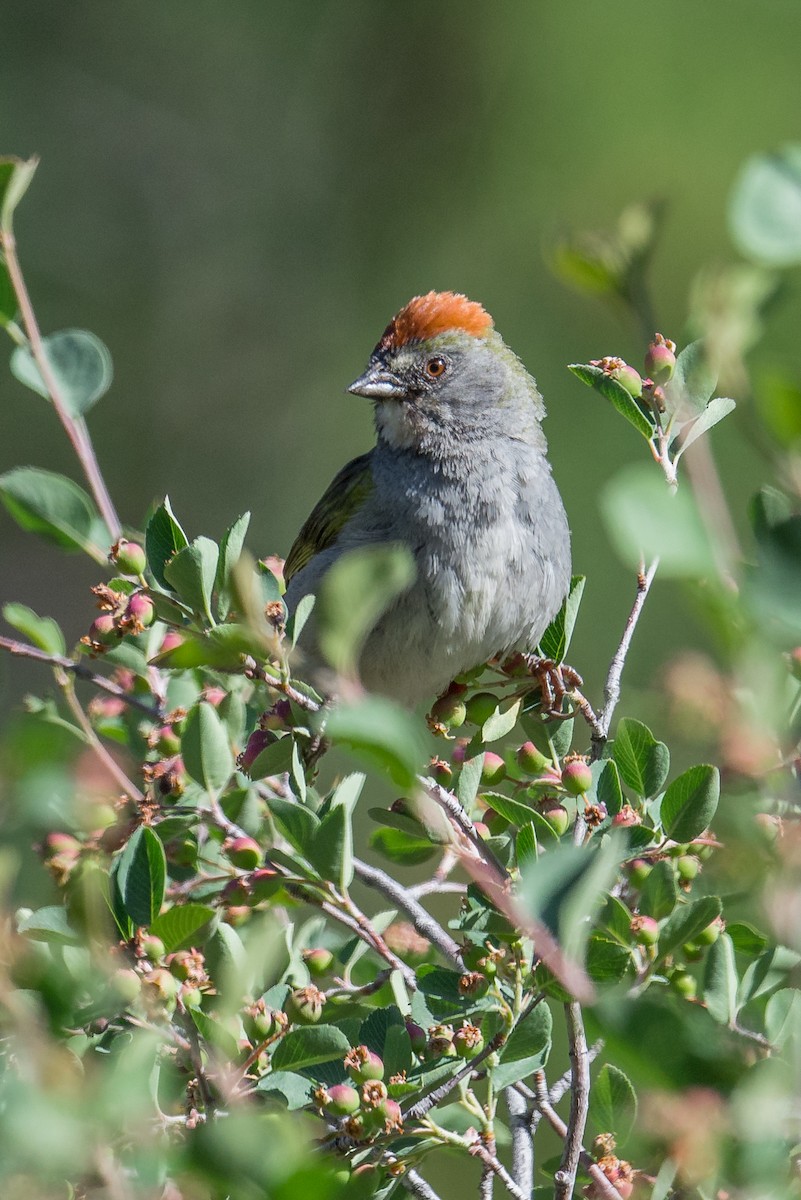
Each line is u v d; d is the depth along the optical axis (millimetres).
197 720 6324
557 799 6730
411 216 21828
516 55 20812
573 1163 5727
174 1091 5543
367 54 22875
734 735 4668
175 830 6438
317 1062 5688
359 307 22188
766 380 4188
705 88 19516
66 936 5555
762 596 3912
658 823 6410
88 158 23859
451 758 7551
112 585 6480
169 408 22953
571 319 19219
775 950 6133
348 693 4762
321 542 9766
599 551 17250
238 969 5594
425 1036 6098
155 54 24141
